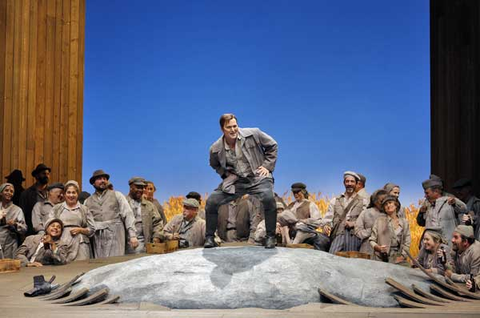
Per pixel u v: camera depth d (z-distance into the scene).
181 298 6.46
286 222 10.47
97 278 7.12
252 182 7.04
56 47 13.73
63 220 9.92
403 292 6.61
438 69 13.99
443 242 8.20
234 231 11.57
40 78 13.37
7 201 10.12
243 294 6.45
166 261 7.00
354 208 9.95
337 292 6.63
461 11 13.51
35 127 13.20
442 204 9.47
